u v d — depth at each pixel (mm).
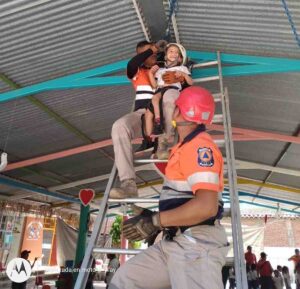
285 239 17234
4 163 4984
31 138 6098
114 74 4520
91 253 1841
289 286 10734
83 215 10609
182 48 3215
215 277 1409
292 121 5566
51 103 5008
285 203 12281
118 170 2504
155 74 3150
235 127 6379
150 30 3824
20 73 4172
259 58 4004
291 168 8000
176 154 1583
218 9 3393
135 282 1589
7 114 5133
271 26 3480
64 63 4129
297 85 4453
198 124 1636
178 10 3500
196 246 1442
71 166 8125
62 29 3564
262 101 5145
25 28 3461
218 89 5047
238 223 2068
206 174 1419
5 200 9609
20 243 10703
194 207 1366
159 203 1608
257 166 8281
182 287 1408
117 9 3422
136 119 2789
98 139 6668
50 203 11625
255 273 9625
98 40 3836
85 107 5316
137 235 1548
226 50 4074
